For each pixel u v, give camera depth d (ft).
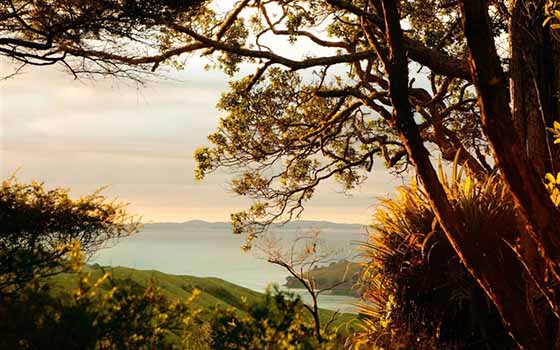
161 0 31.73
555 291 15.65
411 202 22.02
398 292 21.66
